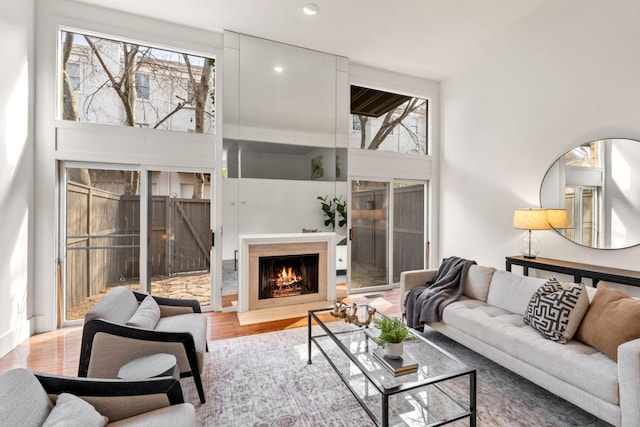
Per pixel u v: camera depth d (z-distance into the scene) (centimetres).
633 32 283
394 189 505
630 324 174
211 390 217
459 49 426
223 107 391
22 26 296
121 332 183
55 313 327
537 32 367
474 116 459
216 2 334
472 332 247
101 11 343
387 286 496
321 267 432
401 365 177
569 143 336
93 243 349
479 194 451
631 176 287
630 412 151
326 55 444
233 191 397
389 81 493
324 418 188
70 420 110
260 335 315
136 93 368
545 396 210
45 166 322
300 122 431
